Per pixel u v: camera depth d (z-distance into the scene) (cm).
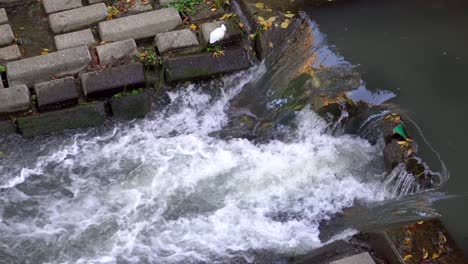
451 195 511
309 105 595
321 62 627
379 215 510
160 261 492
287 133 597
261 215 530
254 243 507
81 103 595
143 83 609
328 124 588
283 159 576
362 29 668
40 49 640
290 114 603
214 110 621
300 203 540
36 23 668
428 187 519
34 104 588
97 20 667
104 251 499
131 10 682
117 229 516
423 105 591
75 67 612
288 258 495
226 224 521
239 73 635
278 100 616
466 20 694
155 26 657
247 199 543
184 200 540
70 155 573
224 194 546
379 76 617
